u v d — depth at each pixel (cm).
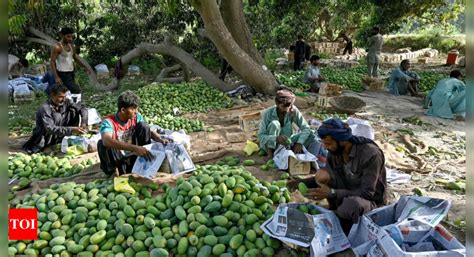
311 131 587
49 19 1677
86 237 396
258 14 1902
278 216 382
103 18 1773
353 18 2381
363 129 645
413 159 658
